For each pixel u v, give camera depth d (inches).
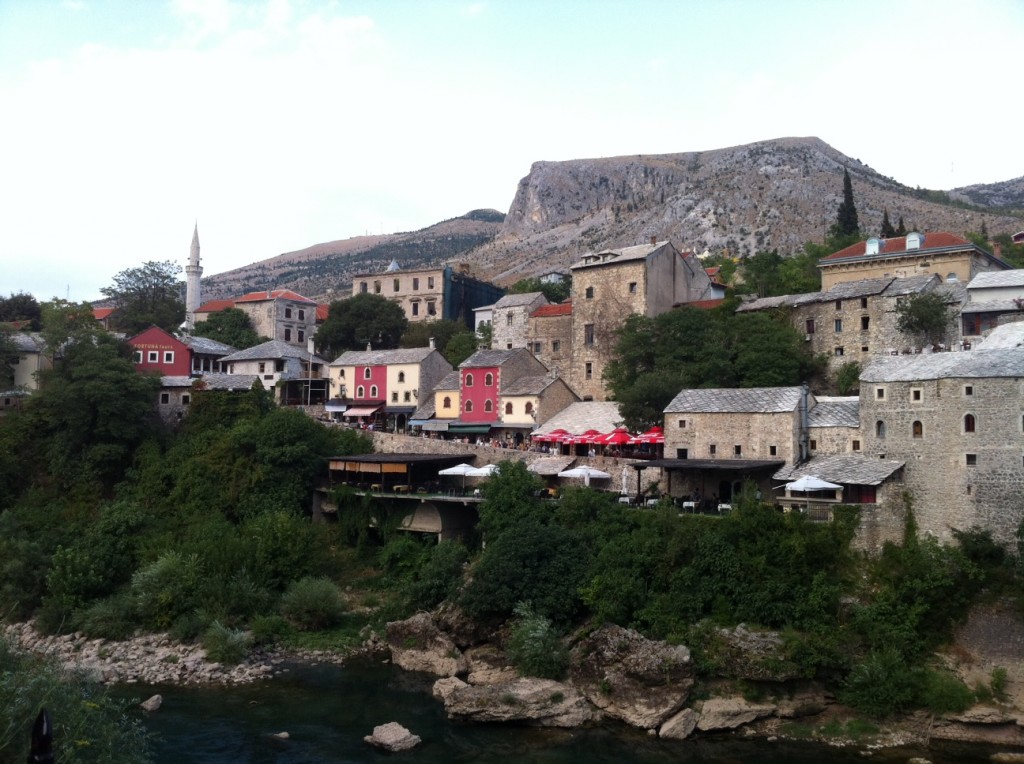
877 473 2176.4
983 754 1660.9
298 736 1749.5
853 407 2480.3
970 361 2150.6
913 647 1881.2
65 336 3560.5
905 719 1790.1
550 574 2188.7
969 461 2084.2
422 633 2246.6
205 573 2581.2
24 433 3312.0
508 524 2456.9
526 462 2984.7
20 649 1376.7
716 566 2053.4
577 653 2025.1
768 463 2374.5
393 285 5324.8
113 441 3353.8
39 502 3147.1
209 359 4318.4
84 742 1006.4
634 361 3334.2
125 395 3353.8
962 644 1894.7
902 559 2041.1
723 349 3075.8
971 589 1962.4
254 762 1610.5
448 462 3132.4
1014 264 4156.0
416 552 2810.0
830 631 1911.9
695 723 1785.2
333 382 4109.3
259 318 5137.8
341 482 3159.5
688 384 3006.9
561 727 1818.4
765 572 2015.3
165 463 3272.6
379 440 3444.9
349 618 2554.1
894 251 3641.7
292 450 3125.0
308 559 2743.6
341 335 4667.8
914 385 2206.0
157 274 5123.0
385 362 3981.3
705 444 2596.0
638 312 3651.6
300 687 2063.2
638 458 2861.7
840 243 5078.7
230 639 2253.9
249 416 3511.3
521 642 2050.9
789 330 3171.8
